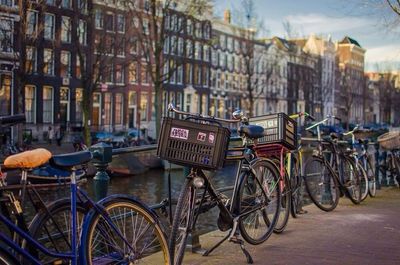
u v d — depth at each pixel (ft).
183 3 96.99
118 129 123.95
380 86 288.51
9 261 8.87
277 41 209.46
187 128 12.53
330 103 250.16
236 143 17.72
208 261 14.64
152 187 61.67
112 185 62.64
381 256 15.49
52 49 90.48
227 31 174.19
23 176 9.62
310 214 21.89
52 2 92.17
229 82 176.55
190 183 12.94
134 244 11.30
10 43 72.64
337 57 273.54
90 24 83.10
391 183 32.94
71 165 10.19
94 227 10.39
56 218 10.25
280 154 18.10
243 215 15.20
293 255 15.43
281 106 203.31
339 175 24.02
